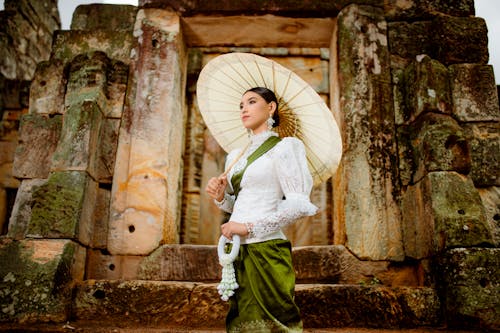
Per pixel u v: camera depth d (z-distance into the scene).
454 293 2.99
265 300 1.78
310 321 3.02
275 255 1.84
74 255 3.31
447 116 3.73
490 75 3.99
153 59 4.23
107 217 3.78
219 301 3.08
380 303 3.08
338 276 3.52
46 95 4.10
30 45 7.80
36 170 3.92
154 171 3.90
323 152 2.32
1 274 3.09
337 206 3.97
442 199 3.33
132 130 4.02
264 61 2.24
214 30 4.54
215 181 2.09
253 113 2.12
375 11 4.34
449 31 4.19
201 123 7.75
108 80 4.13
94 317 3.13
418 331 2.92
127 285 3.19
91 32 4.43
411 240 3.66
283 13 4.33
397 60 4.26
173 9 4.40
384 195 3.76
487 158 3.80
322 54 7.40
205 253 3.62
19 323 2.97
